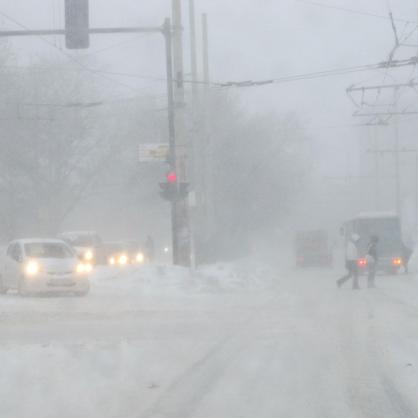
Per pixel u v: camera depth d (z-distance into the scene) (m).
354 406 30.81
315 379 36.19
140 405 31.14
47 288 78.75
